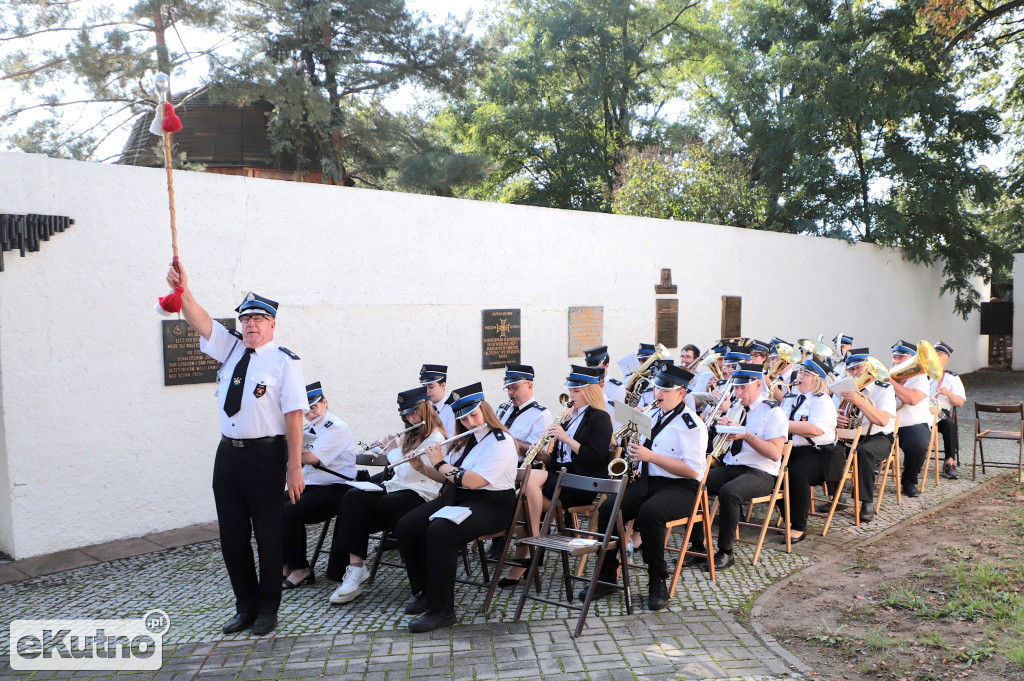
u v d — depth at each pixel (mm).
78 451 6855
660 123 28203
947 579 5984
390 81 20609
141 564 6492
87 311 6859
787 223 20766
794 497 7230
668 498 5672
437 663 4629
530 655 4746
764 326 14703
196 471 7590
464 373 9727
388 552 6816
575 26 25578
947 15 18359
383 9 20047
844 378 7559
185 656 4758
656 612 5512
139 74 16531
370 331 8773
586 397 6340
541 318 10586
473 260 9750
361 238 8664
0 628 5223
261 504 5027
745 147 21844
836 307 16906
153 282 7227
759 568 6500
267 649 4848
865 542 7184
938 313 21297
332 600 5582
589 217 11180
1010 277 25906
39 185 6555
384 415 8930
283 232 8047
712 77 29422
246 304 4996
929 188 18469
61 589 5934
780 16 20547
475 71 21422
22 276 6504
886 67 18406
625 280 11781
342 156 21203
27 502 6602
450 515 5195
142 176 7133
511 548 6582
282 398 4988
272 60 18328
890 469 10023
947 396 9719
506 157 28781
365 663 4633
